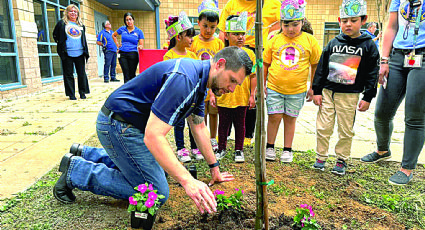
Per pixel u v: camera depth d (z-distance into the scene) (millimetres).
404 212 2361
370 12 13992
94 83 10484
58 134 4141
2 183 2662
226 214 2227
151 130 1757
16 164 3084
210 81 1892
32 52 7574
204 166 3217
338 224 2178
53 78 8969
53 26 9156
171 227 2105
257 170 1762
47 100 6812
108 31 10547
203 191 1771
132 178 2160
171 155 1780
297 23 3076
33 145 3670
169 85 1768
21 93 7191
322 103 3125
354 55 2873
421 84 2588
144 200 1987
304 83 3240
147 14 14719
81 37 6781
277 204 2436
